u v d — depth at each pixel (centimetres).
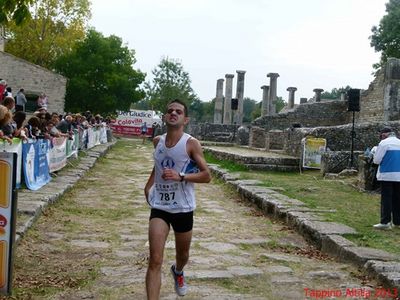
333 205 1088
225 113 4384
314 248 782
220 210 1117
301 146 1855
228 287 571
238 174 1652
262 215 1074
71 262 646
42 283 553
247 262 680
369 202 1155
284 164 1850
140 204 1145
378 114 2845
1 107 974
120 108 4859
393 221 883
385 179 859
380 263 623
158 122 5209
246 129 3047
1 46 3622
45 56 4853
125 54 4788
